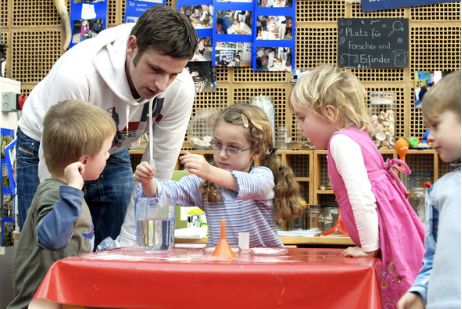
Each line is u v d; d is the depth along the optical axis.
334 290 2.07
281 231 4.30
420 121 5.01
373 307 2.03
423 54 5.03
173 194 2.89
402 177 4.83
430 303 2.04
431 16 5.02
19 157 3.28
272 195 2.91
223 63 5.06
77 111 2.67
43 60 5.23
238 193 2.79
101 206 3.57
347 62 5.03
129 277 2.14
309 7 5.09
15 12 5.25
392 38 5.01
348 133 2.60
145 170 2.81
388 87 5.03
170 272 2.12
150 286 2.13
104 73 3.00
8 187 4.42
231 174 2.81
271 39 5.05
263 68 5.05
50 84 3.15
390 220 2.55
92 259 2.22
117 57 3.02
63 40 5.21
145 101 3.14
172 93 3.26
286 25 5.05
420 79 5.00
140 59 2.93
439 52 5.01
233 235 2.86
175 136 3.40
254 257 2.38
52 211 2.48
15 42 5.24
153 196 2.86
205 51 5.09
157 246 2.56
